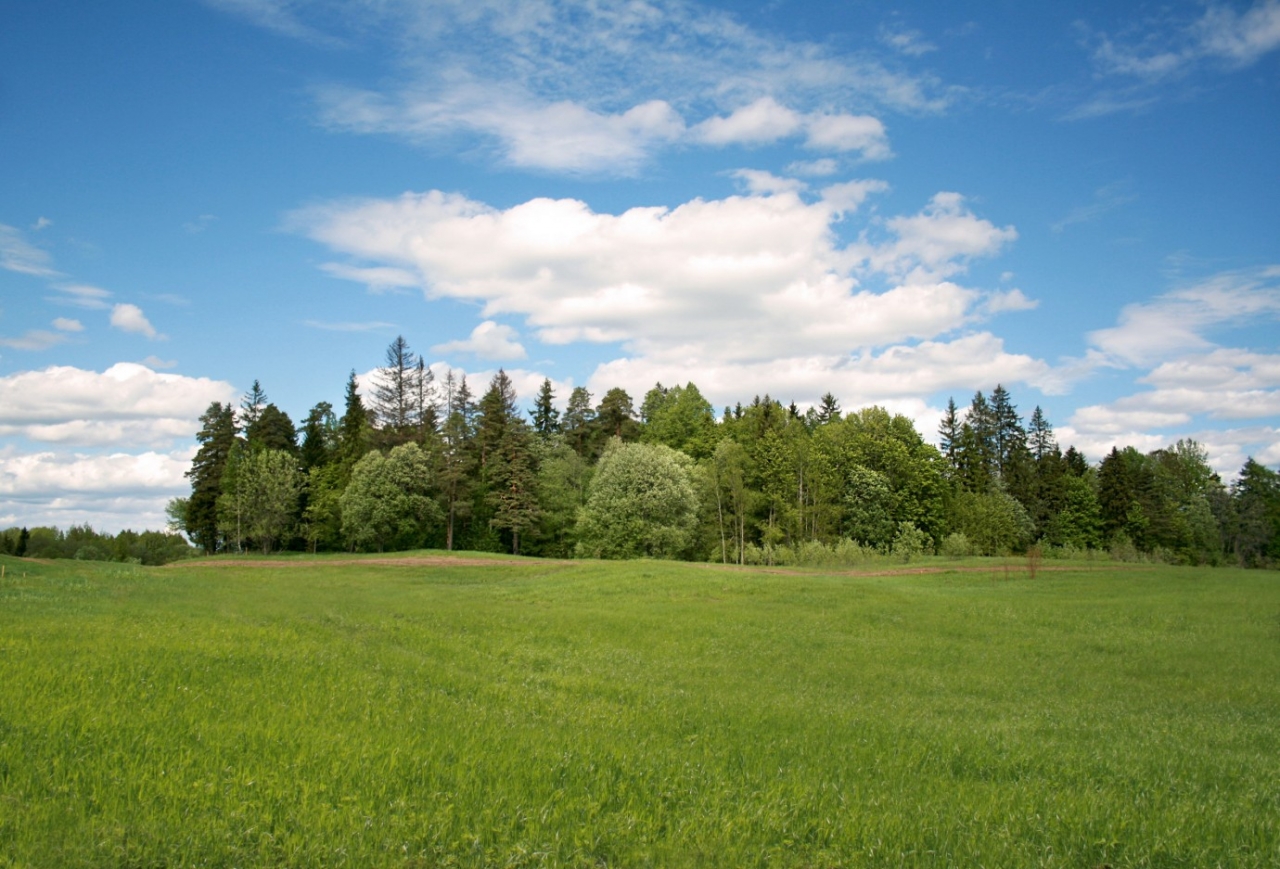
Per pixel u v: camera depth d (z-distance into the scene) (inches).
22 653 532.1
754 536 3516.2
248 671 545.3
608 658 874.8
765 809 324.8
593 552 3024.1
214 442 3388.3
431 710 474.9
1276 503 4281.5
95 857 244.5
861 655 984.9
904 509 3430.1
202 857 249.8
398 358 3841.0
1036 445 4562.0
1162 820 335.3
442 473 3324.3
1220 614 1331.2
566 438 4345.5
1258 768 461.4
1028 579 1919.3
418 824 283.1
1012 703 716.0
